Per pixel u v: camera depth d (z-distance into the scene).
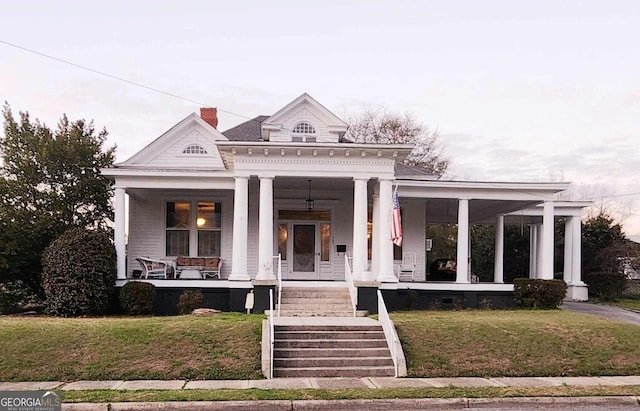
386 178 20.59
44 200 23.64
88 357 13.26
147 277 22.56
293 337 14.68
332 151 20.27
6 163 23.69
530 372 13.35
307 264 24.95
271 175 20.38
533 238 33.19
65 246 20.08
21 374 12.48
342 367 13.34
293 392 11.11
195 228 24.92
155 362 13.10
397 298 21.34
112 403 10.26
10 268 21.58
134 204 24.78
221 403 10.37
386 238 20.59
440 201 25.52
